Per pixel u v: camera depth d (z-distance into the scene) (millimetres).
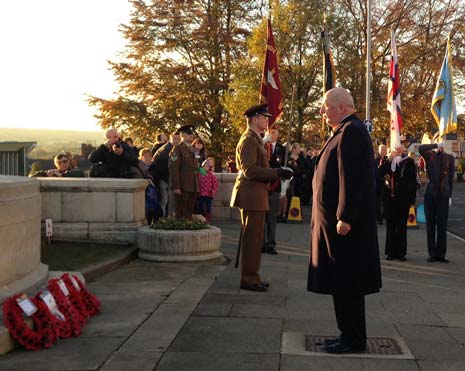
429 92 39094
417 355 5516
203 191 15609
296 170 18109
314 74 34250
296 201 18062
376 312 7137
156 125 42375
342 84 36000
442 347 5777
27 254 6520
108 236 11164
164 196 14156
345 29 34531
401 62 38938
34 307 5602
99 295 7605
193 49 42000
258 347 5648
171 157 12070
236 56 41438
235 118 34562
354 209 5203
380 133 37312
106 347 5562
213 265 9922
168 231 10141
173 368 5090
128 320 6457
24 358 5250
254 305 7250
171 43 42406
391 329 6395
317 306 7254
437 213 11250
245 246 8078
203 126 42562
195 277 8852
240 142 8086
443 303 7680
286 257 11203
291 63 33875
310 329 6277
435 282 9211
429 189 11273
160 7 42844
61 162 12742
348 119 5426
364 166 5238
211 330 6184
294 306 7238
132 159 12516
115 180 11242
